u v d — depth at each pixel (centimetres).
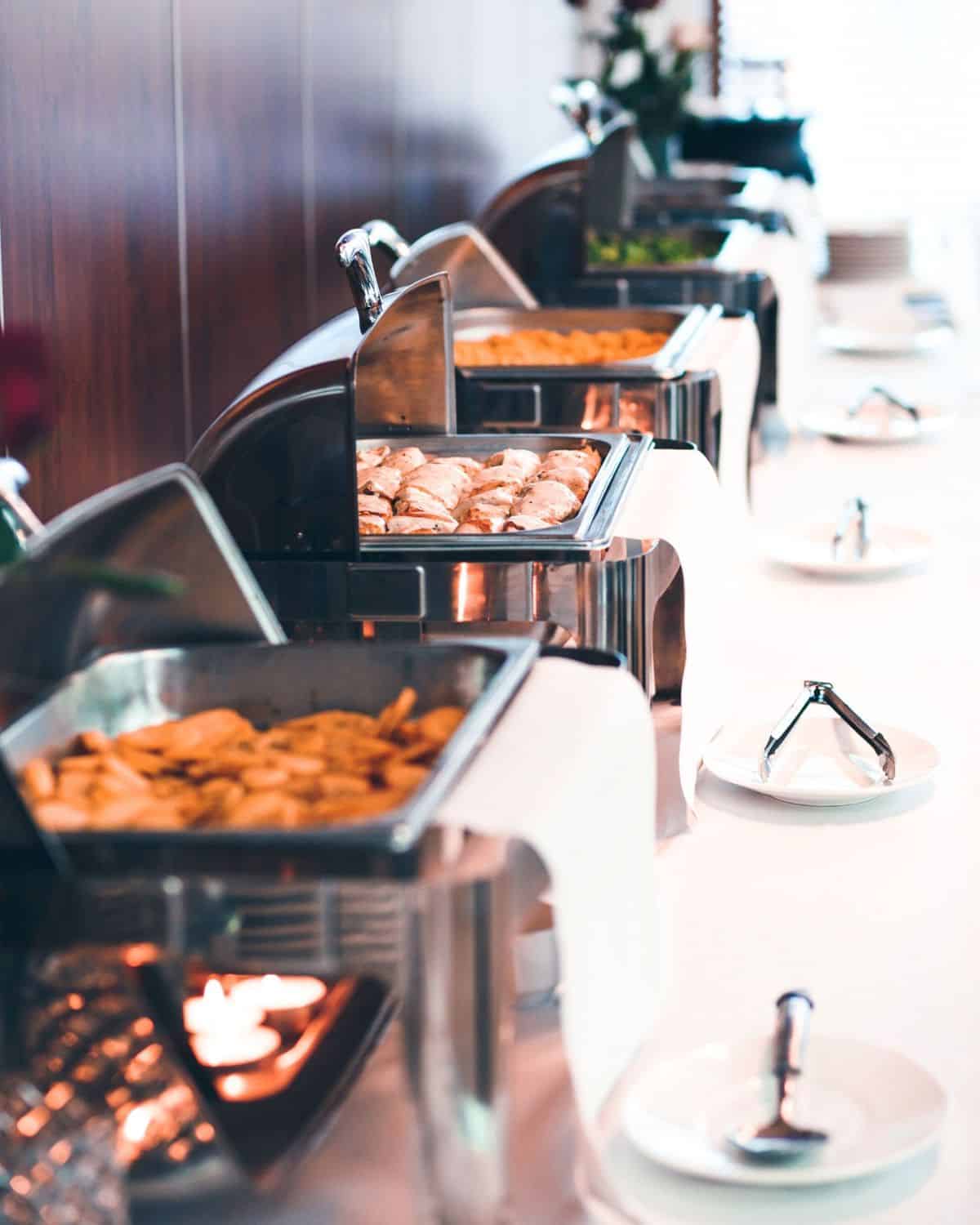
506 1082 90
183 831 88
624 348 269
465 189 432
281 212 273
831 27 871
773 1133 97
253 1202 96
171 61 220
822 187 878
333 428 151
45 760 105
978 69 866
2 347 115
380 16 336
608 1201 94
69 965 89
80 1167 91
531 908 99
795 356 346
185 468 113
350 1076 103
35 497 180
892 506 286
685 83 579
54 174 184
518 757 99
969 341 456
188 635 119
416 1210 91
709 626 179
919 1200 95
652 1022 115
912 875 143
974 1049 114
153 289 216
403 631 156
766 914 136
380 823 86
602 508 164
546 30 569
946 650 207
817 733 171
